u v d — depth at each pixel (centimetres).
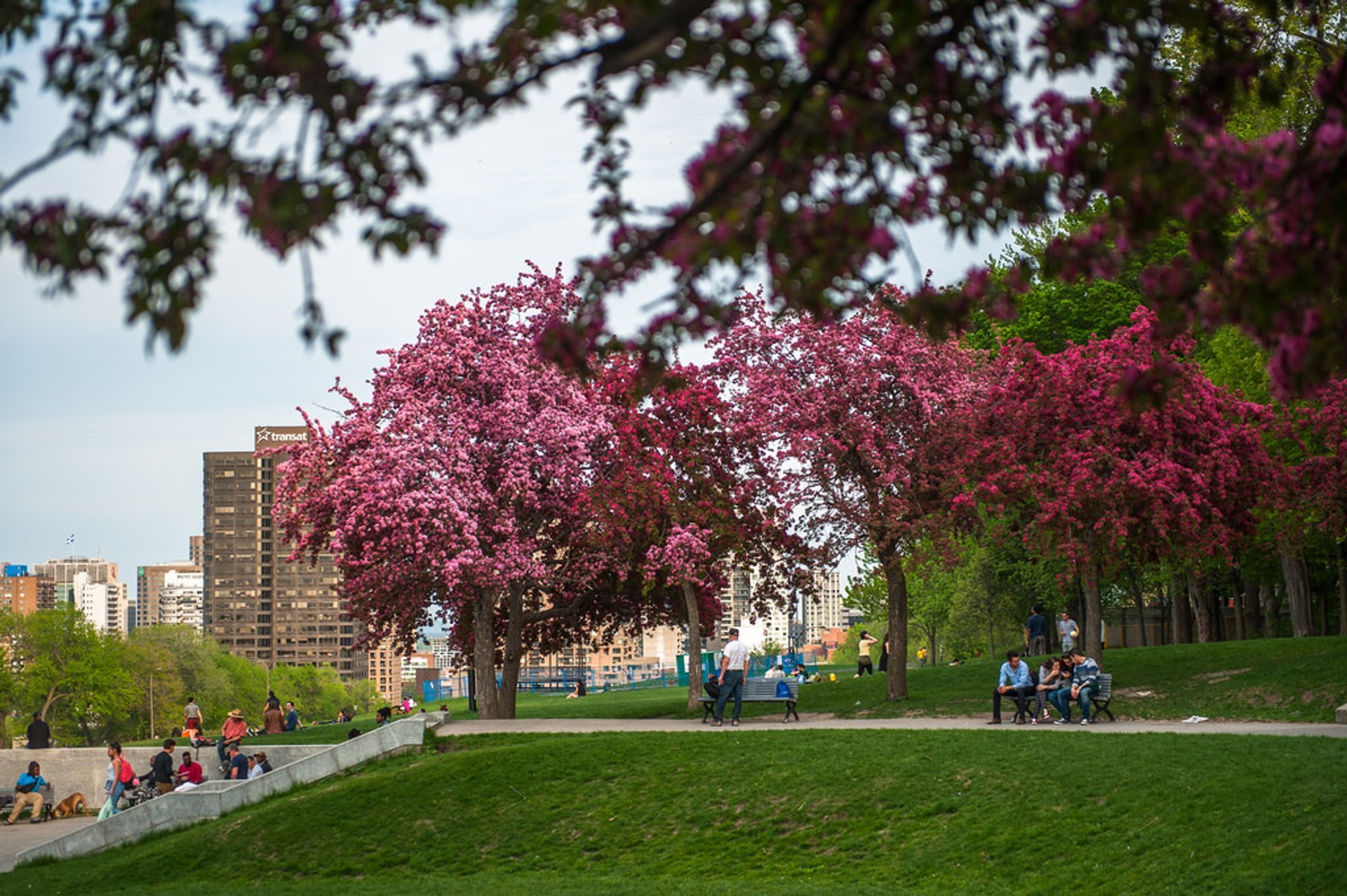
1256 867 1677
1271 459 3669
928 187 804
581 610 4578
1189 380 3503
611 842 2462
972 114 766
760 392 3812
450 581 3684
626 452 3803
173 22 623
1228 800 1944
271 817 2845
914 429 3816
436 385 4088
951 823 2188
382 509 3788
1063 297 5497
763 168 676
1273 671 3356
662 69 693
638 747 2872
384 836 2662
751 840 2342
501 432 4019
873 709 3672
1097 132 764
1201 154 785
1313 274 727
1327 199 709
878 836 2225
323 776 3173
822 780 2494
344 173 652
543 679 8356
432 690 7819
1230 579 5878
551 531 4291
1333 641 3906
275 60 609
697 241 670
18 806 4006
